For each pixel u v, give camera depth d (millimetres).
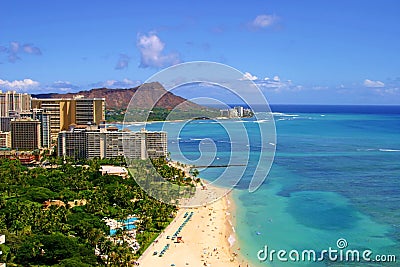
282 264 118812
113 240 129500
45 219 137625
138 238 137625
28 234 125812
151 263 119938
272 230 146875
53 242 113750
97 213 158000
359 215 164875
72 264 103875
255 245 134125
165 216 155625
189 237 140375
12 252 115125
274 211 168250
